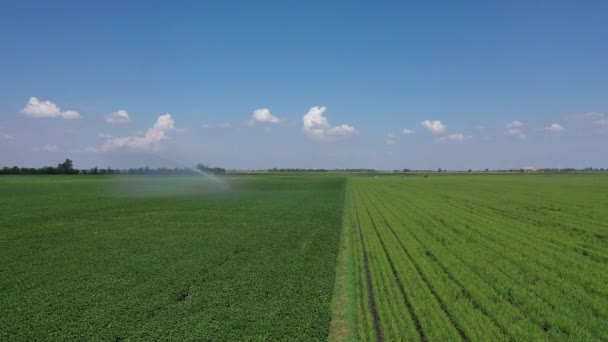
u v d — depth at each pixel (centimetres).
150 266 1628
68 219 3062
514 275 1462
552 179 11281
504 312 1105
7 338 956
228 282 1412
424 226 2692
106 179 10988
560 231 2409
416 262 1691
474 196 5231
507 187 7244
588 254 1827
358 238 2341
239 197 5284
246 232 2480
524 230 2455
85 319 1073
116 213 3453
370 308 1182
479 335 973
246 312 1127
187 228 2638
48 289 1327
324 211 3641
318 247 2019
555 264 1609
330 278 1462
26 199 4788
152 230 2553
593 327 1005
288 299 1238
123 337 966
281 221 2981
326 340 970
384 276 1503
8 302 1203
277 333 992
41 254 1852
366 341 967
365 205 4256
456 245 2014
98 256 1809
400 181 10719
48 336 969
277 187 7781
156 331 999
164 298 1240
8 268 1595
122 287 1348
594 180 10331
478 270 1534
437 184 8800
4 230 2538
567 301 1193
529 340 945
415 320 1095
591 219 2895
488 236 2252
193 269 1581
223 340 952
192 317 1088
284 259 1759
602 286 1324
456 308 1138
